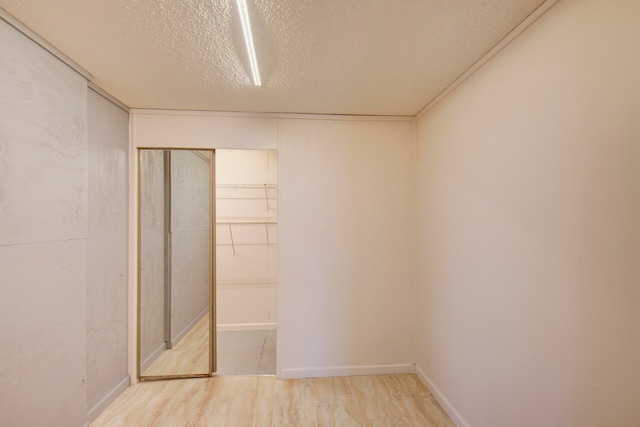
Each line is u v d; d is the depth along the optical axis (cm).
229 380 251
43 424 152
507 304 150
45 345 154
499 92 156
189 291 297
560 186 120
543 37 128
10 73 134
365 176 262
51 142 158
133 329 243
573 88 114
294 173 257
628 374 96
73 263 174
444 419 202
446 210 211
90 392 195
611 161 100
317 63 176
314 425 195
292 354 255
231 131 254
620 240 98
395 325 263
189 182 291
